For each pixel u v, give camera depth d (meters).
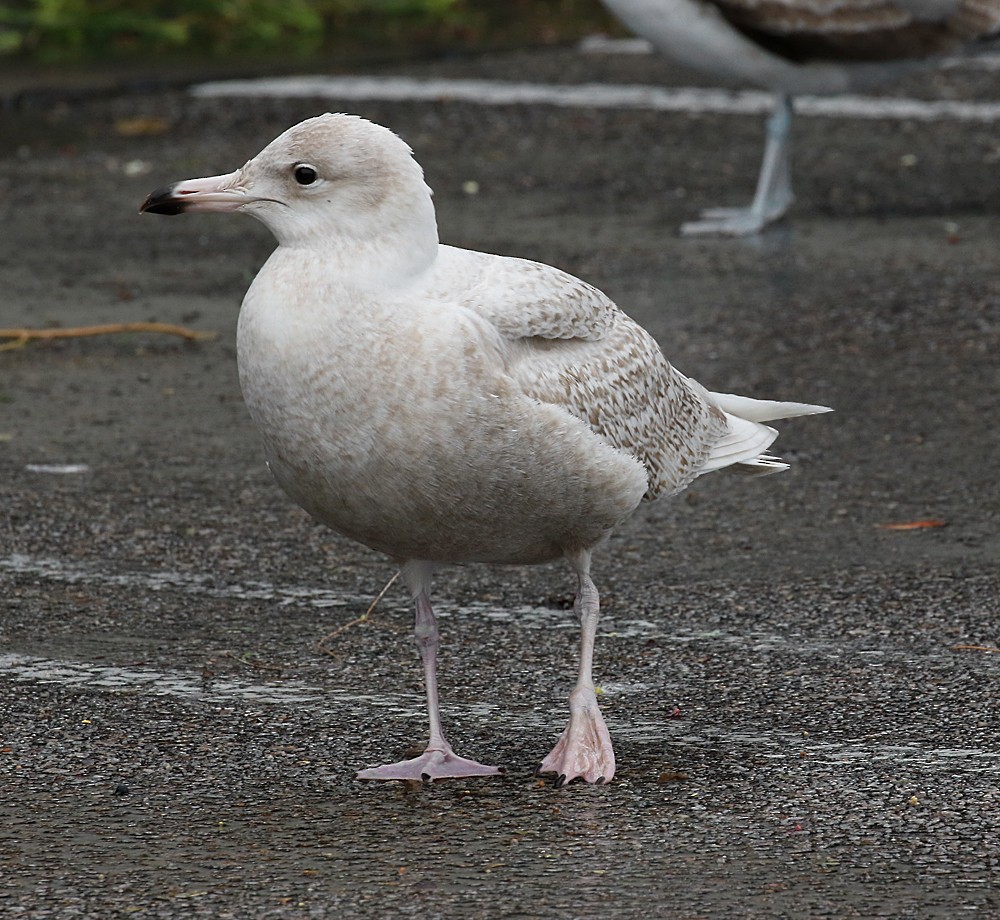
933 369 15.58
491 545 8.75
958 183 22.44
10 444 13.78
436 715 8.92
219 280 18.53
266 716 9.39
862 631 10.45
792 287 18.14
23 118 25.72
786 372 15.48
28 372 15.62
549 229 20.31
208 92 27.25
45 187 22.20
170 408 14.70
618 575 11.41
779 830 8.00
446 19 34.53
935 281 18.28
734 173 23.08
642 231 20.33
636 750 8.95
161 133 24.84
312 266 8.19
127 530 12.10
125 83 27.66
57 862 7.68
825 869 7.59
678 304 17.50
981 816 8.12
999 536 11.94
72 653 10.17
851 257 19.27
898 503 12.58
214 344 16.47
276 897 7.36
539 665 10.09
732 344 16.28
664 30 20.28
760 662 10.05
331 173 8.18
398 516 8.38
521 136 24.92
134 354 16.19
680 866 7.63
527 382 8.43
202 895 7.38
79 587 11.15
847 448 13.71
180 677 9.88
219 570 11.48
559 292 8.76
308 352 8.08
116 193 21.92
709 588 11.14
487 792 8.48
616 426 8.92
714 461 9.96
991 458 13.44
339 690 9.76
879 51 19.98
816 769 8.67
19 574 11.34
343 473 8.23
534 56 30.67
